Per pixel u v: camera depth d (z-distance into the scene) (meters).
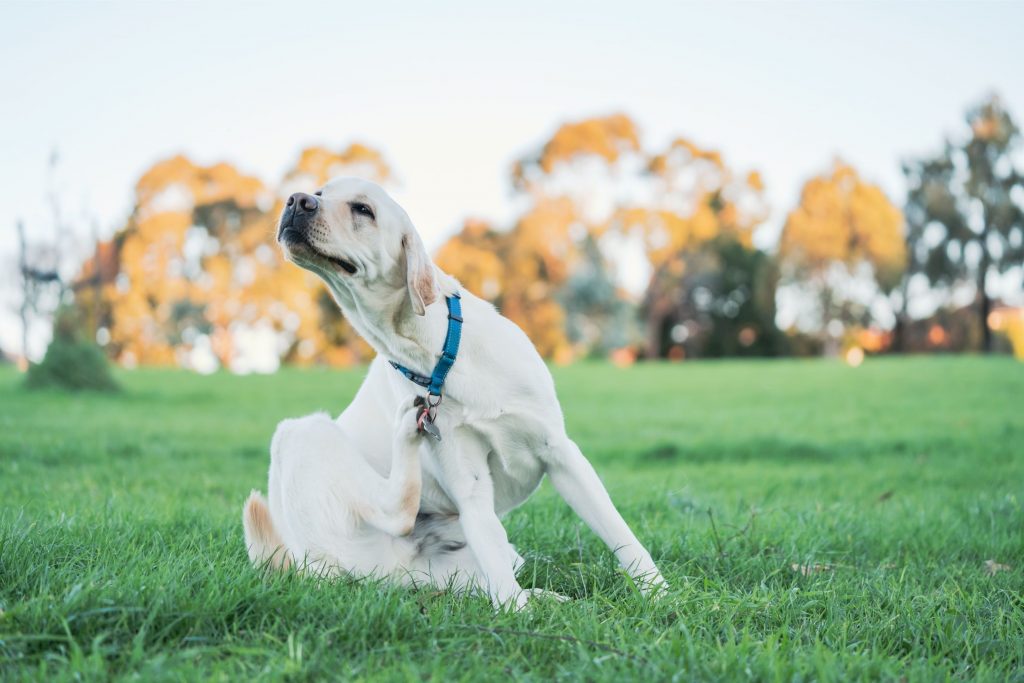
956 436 10.69
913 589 3.74
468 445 3.60
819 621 3.27
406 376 3.62
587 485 3.64
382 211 3.42
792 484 7.41
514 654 2.77
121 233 42.62
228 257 43.19
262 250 42.78
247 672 2.60
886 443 10.17
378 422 3.92
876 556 4.61
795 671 2.62
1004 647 3.04
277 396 18.95
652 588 3.40
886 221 46.62
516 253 45.06
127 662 2.62
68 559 3.58
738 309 49.38
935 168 48.44
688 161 50.06
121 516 4.71
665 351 50.59
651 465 9.06
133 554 3.70
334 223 3.35
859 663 2.73
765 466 8.78
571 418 14.27
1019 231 46.94
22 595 3.12
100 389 18.17
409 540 3.79
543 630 3.01
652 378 24.69
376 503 3.62
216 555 3.73
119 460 8.66
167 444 10.24
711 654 2.78
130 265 42.06
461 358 3.53
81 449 9.15
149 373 27.17
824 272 47.28
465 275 44.28
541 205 46.81
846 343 47.66
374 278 3.44
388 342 3.56
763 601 3.35
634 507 5.55
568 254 46.59
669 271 49.38
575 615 3.17
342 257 3.38
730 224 50.69
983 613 3.44
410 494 3.55
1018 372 22.50
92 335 20.44
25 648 2.67
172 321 42.44
